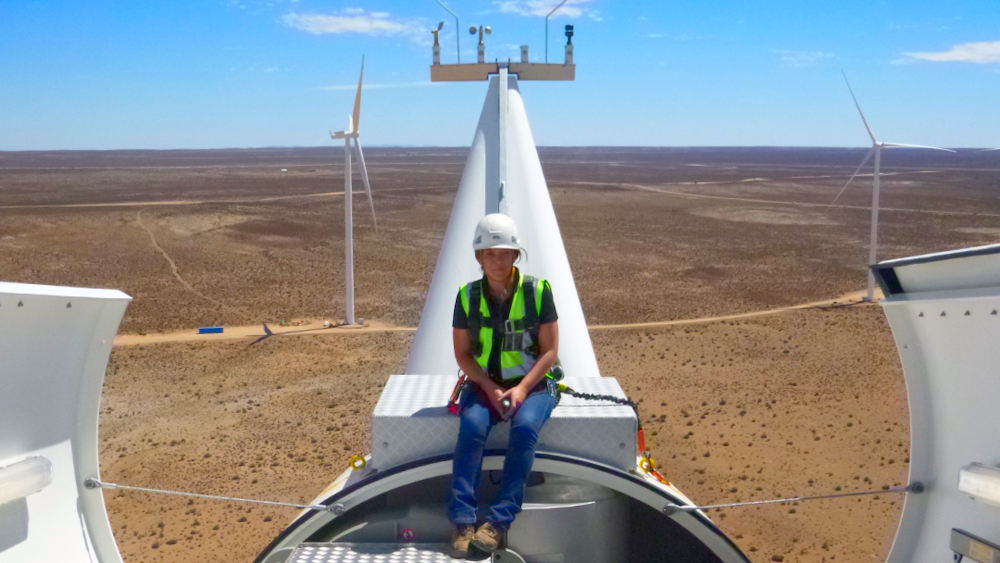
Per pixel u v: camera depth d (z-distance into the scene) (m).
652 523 3.62
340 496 3.28
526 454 3.21
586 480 3.32
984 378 2.72
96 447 3.10
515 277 3.51
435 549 3.22
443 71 8.01
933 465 3.04
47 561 2.76
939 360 2.94
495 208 6.14
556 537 3.43
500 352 3.48
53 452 2.89
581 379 3.95
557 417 3.38
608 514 3.54
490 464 3.42
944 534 2.93
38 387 2.82
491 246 3.36
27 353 2.76
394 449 3.41
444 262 5.89
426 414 3.40
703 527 3.26
